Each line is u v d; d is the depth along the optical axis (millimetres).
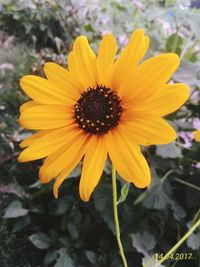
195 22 296
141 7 424
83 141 144
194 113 304
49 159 144
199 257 258
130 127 139
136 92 142
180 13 306
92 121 144
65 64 349
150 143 133
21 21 470
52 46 471
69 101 149
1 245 287
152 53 304
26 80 147
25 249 290
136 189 264
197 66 284
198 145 270
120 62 147
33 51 408
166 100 134
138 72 141
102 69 151
